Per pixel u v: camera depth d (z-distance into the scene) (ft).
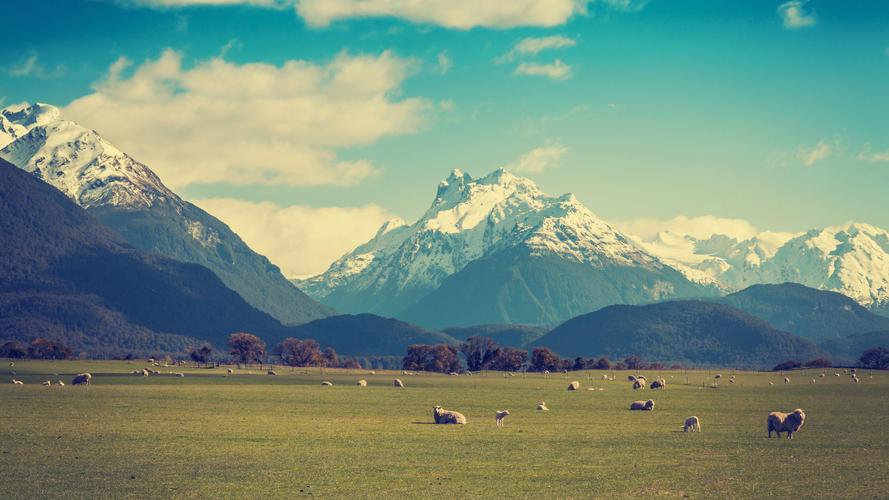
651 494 228.84
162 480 243.19
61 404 473.67
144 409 451.12
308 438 331.16
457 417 391.24
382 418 422.82
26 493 225.76
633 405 486.38
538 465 269.03
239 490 231.30
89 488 232.12
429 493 228.63
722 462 275.80
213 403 508.53
